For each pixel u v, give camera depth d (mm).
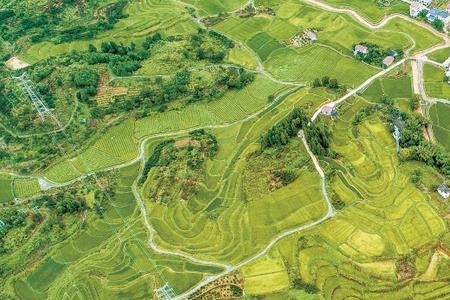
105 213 172625
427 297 134500
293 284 141500
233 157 182375
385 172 165125
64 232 168875
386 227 150625
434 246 144375
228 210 164625
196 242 158375
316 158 171875
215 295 143250
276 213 159500
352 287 138750
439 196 155500
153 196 174125
